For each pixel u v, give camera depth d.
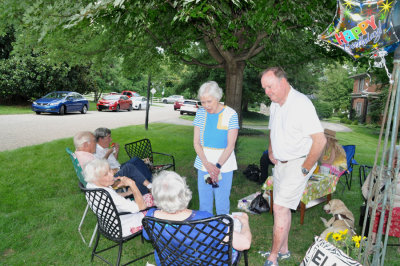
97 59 6.74
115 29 5.59
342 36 1.94
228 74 6.23
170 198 1.80
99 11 3.36
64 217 4.07
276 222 2.83
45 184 5.34
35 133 10.51
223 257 1.95
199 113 3.06
